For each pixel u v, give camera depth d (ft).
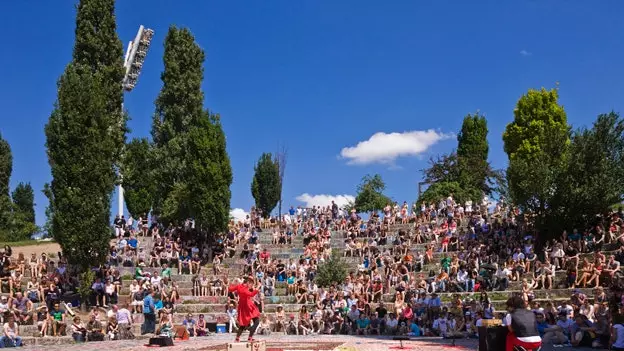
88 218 113.80
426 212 153.69
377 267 132.05
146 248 142.92
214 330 111.55
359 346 72.02
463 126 241.55
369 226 153.28
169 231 147.43
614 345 61.21
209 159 149.38
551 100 204.74
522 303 39.22
